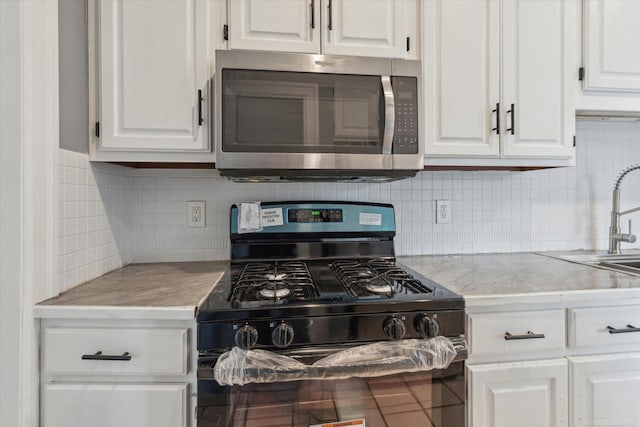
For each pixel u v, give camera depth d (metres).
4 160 0.85
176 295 0.97
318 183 1.54
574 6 1.34
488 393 0.97
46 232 0.92
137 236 1.45
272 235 1.43
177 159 1.17
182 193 1.47
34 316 0.86
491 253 1.66
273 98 1.12
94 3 1.12
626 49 1.37
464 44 1.28
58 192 0.97
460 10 1.27
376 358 0.87
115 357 0.85
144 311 0.86
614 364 1.03
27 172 0.86
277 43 1.17
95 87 1.12
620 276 1.19
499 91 1.30
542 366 1.00
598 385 1.02
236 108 1.10
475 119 1.29
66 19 1.04
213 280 1.15
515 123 1.31
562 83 1.33
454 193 1.64
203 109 1.15
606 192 1.74
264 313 0.85
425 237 1.62
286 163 1.12
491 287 1.04
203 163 1.27
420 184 1.61
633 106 1.40
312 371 0.84
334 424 0.88
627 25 1.37
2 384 0.83
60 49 1.01
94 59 1.12
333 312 0.87
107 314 0.86
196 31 1.14
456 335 0.93
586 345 1.02
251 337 0.82
